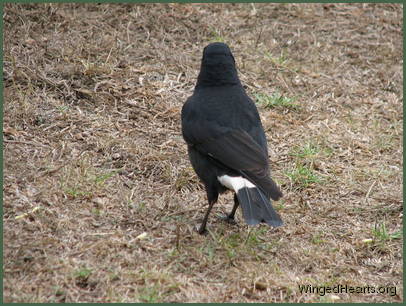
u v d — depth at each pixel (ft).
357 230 36.91
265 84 49.42
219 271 32.19
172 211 36.78
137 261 32.17
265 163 33.63
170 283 30.81
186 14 54.75
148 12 53.98
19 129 41.19
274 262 33.35
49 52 47.78
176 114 44.50
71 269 30.81
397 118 47.85
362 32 56.49
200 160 34.78
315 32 55.88
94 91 45.03
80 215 35.24
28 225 33.88
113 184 38.22
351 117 47.39
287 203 38.75
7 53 46.68
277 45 53.72
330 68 52.24
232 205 38.60
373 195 40.06
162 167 40.01
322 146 44.11
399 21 58.03
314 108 47.83
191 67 49.60
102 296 29.78
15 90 43.96
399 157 43.98
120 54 49.42
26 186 36.73
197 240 34.37
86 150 40.52
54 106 43.37
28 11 51.01
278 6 57.82
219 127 34.53
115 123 43.01
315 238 35.70
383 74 52.16
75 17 51.65
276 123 45.60
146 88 46.39
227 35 53.78
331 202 39.24
